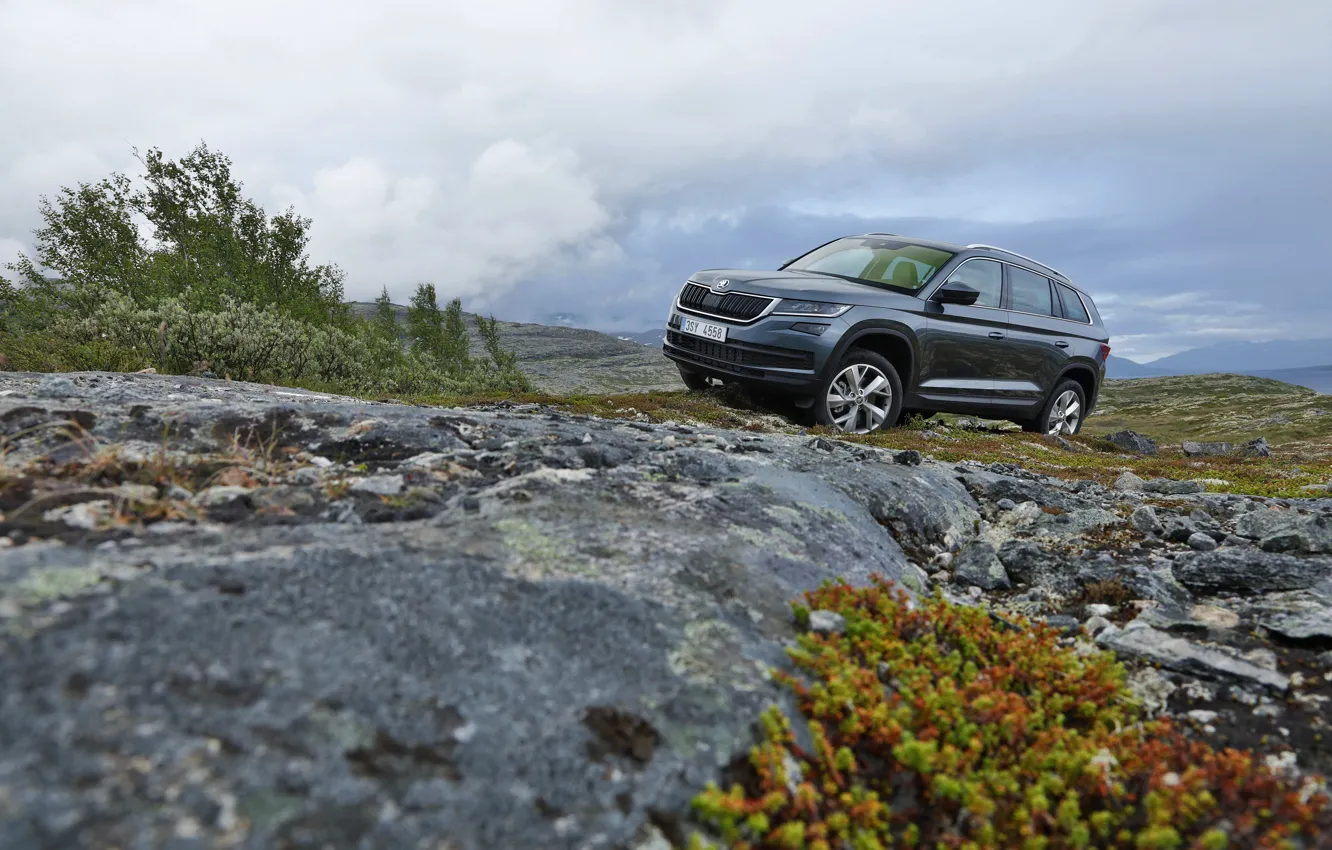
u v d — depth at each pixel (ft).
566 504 9.62
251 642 5.09
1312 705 8.26
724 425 29.27
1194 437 294.25
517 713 5.34
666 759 5.45
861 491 13.80
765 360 29.37
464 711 5.17
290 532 7.27
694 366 33.35
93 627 4.76
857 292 30.17
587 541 8.39
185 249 94.12
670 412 30.68
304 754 4.37
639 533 8.95
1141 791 6.61
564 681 5.85
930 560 13.29
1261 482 26.94
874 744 6.45
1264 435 270.67
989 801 5.69
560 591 7.00
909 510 14.02
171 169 95.76
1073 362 37.78
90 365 27.07
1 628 4.51
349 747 4.54
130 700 4.29
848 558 10.53
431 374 60.08
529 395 34.17
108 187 84.74
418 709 5.04
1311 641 9.57
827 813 5.69
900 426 35.17
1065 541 14.26
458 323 182.09
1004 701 7.04
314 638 5.34
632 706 5.84
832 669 6.91
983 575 12.46
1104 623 10.39
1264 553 12.11
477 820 4.43
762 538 9.89
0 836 3.34
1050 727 7.13
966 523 15.01
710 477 12.46
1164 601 11.16
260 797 4.01
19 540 6.23
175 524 7.20
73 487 7.68
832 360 29.17
